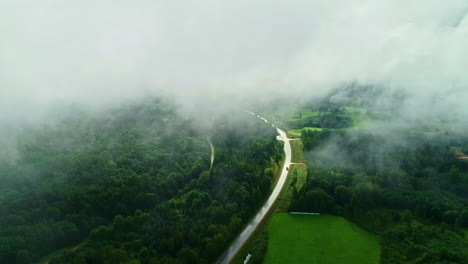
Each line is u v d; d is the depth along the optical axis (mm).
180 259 140500
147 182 188875
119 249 140750
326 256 142500
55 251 147625
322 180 187500
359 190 175250
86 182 184625
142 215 162375
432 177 190625
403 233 148000
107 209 170000
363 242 149625
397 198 169125
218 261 149625
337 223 164875
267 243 154750
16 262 135125
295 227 164875
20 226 147500
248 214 179250
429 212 158875
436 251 132125
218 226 160875
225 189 189375
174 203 175750
